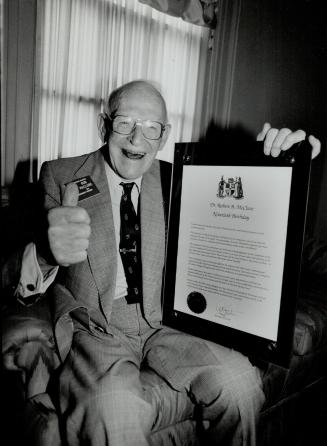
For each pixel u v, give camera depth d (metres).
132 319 1.11
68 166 1.16
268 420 1.41
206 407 1.03
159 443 0.99
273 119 3.28
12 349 0.95
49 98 2.15
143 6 2.51
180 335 1.11
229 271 0.96
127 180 1.16
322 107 3.51
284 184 0.88
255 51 3.08
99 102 2.34
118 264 1.10
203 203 1.00
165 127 1.15
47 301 1.15
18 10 1.93
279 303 0.89
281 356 0.88
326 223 3.39
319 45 3.45
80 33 2.23
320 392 1.71
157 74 2.67
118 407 0.83
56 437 0.87
